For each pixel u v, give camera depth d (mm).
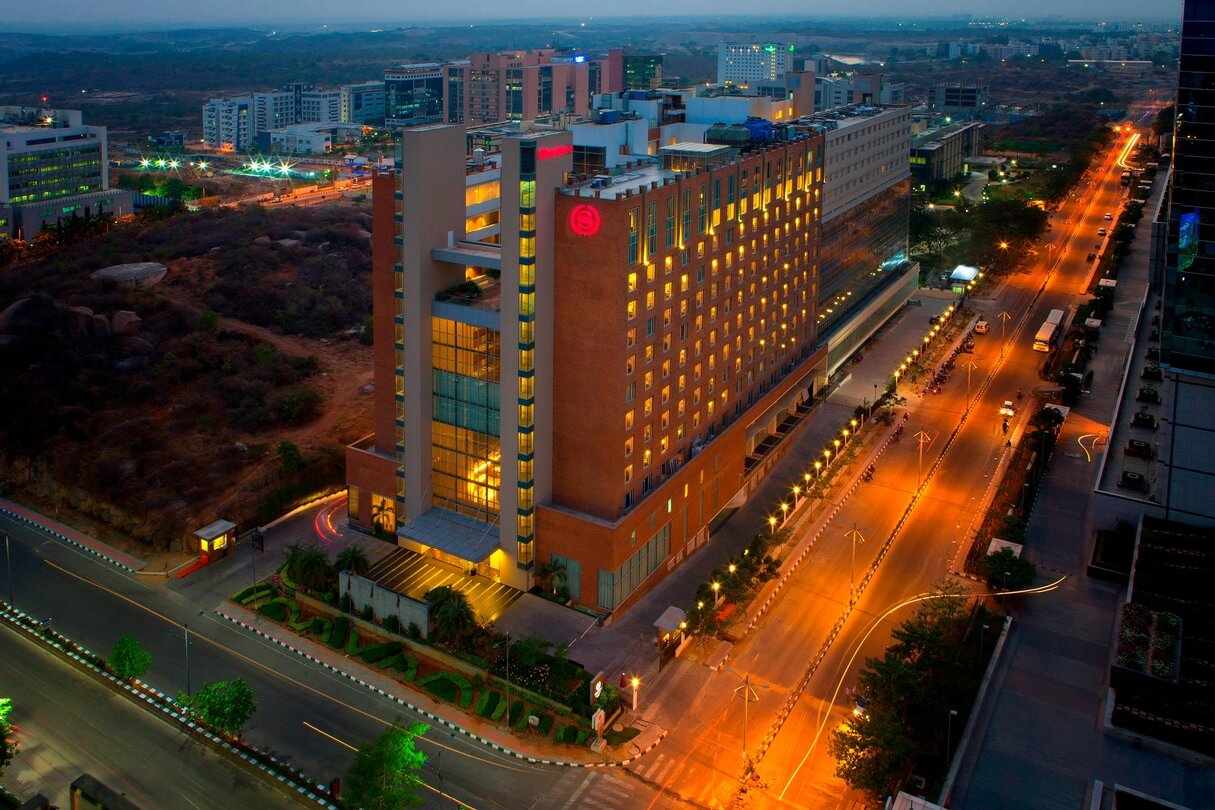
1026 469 158000
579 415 116938
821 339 181250
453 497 128875
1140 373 180375
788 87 196875
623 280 110125
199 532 130375
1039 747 94312
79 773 94375
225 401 172625
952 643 110250
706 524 137125
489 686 105750
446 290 123000
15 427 161000
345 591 118750
